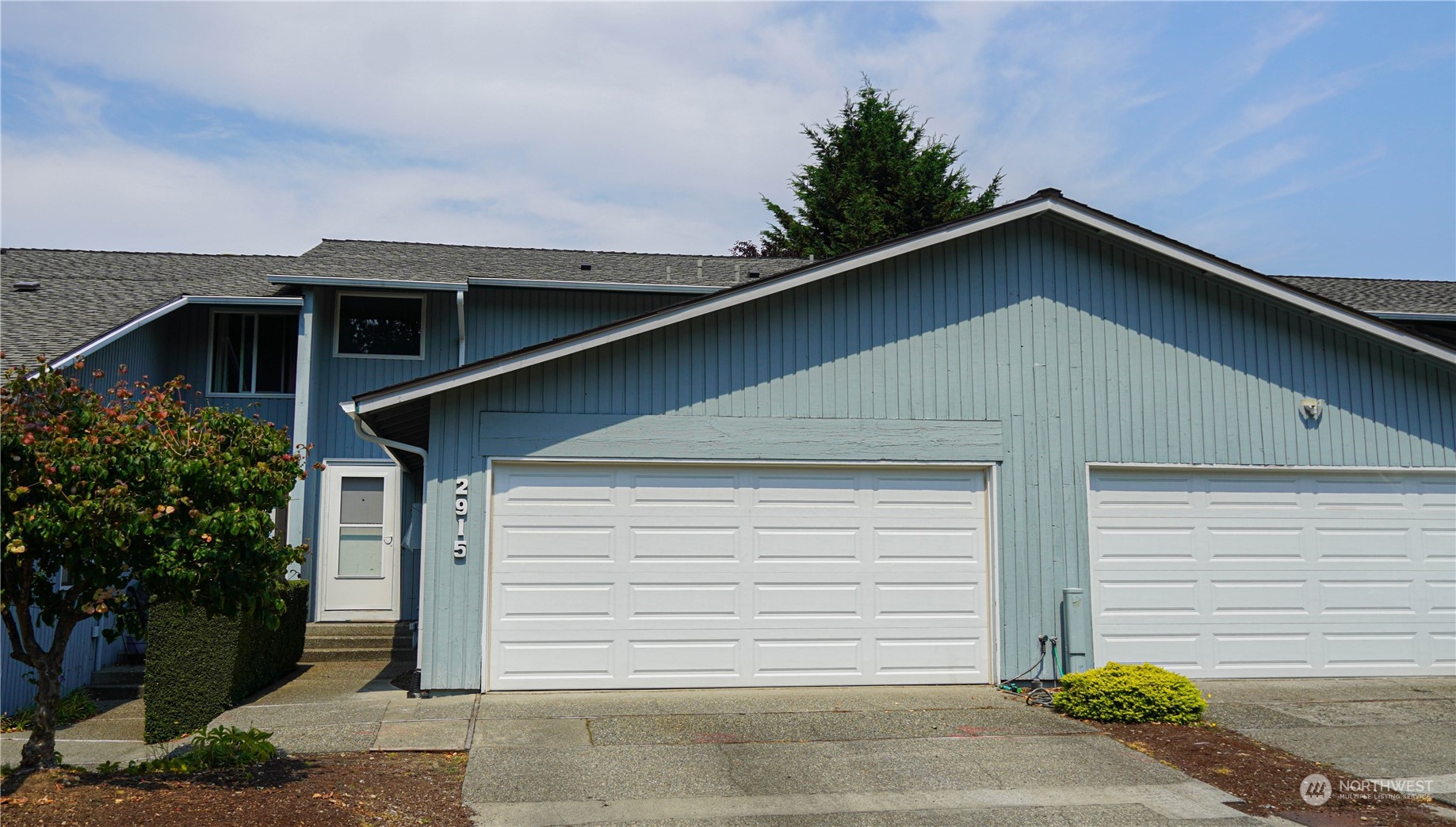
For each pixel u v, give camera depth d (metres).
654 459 9.94
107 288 14.43
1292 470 10.90
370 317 14.55
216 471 6.19
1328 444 10.97
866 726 8.46
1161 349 10.80
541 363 9.78
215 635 8.98
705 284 14.84
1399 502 11.10
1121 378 10.70
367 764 7.14
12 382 6.03
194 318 14.63
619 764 7.31
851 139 33.84
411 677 10.26
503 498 9.77
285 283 13.55
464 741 7.86
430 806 6.34
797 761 7.46
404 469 13.74
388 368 14.42
